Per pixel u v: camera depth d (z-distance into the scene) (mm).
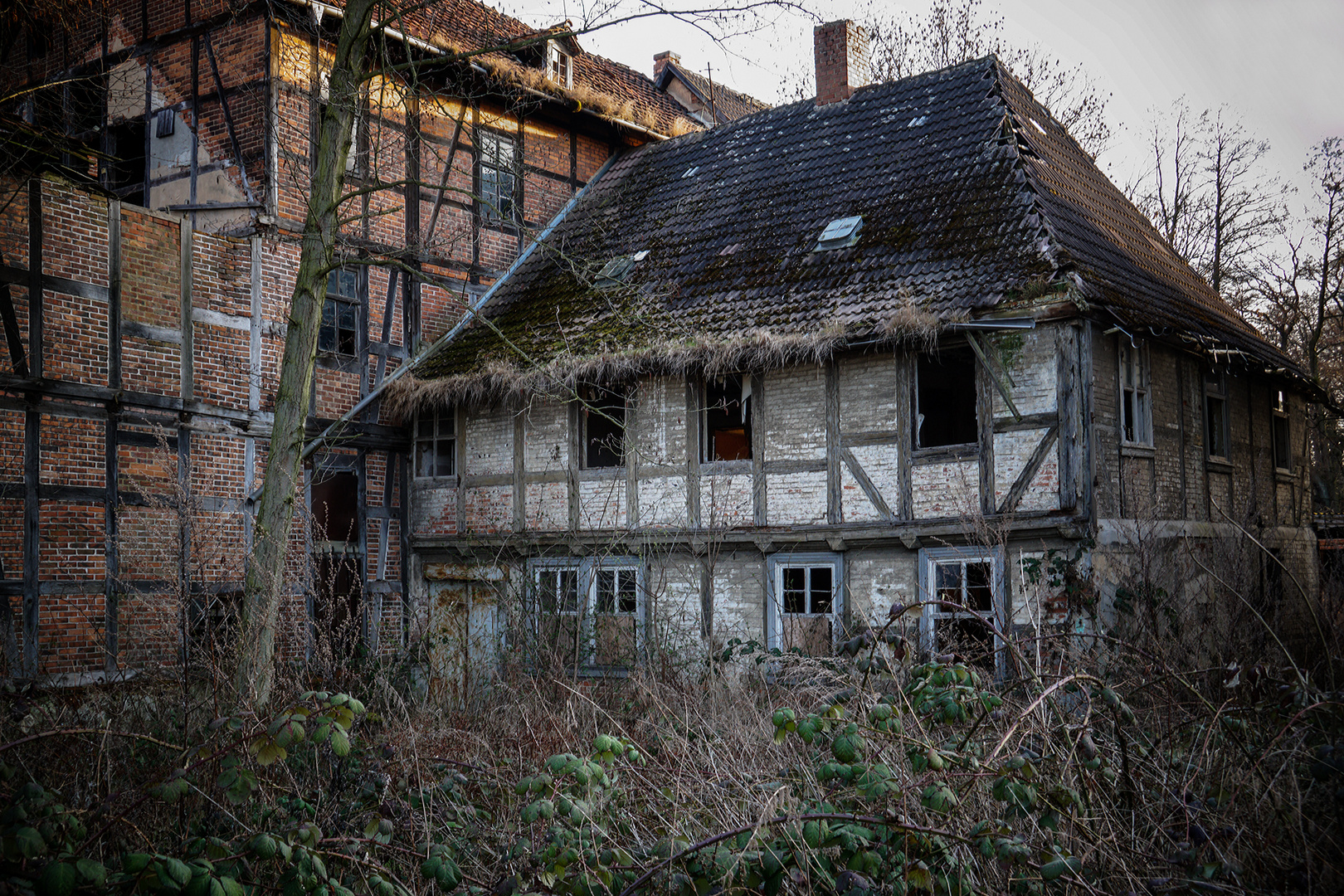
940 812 3631
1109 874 3910
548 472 13812
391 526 14859
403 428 15008
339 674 8344
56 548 11180
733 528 12273
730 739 5820
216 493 12773
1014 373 10711
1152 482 11641
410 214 15023
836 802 4309
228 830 5184
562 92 16359
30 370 11031
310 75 13820
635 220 15742
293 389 9148
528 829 4883
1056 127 15508
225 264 13023
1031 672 4812
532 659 10836
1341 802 3838
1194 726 4883
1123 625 9688
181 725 6395
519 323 14602
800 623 11742
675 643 12016
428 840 4734
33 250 11133
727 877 3611
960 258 11516
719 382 13148
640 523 13031
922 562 11133
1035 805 3914
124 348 11922
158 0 14469
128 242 12008
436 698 9867
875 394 11547
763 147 15805
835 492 11742
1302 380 15117
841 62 15992
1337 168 21203
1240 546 10336
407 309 15062
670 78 24188
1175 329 11758
